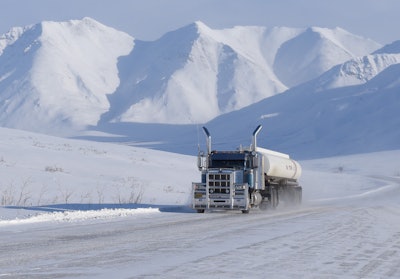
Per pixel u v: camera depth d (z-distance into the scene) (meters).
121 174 99.31
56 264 20.78
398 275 19.58
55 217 43.06
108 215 46.03
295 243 27.86
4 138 139.88
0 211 47.91
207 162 57.75
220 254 23.69
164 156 158.88
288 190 66.69
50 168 92.62
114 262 21.28
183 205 62.78
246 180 56.62
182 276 18.56
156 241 28.27
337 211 56.88
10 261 21.45
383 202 79.44
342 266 21.16
